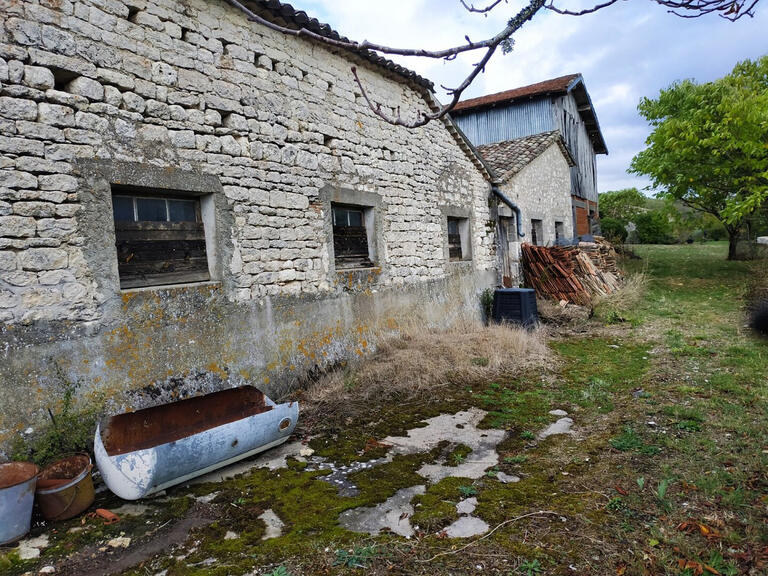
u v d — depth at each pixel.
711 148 11.88
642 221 28.20
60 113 3.60
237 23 4.91
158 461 3.17
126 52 4.00
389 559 2.58
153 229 4.40
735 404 4.74
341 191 6.17
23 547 2.80
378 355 6.51
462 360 6.49
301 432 4.54
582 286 10.81
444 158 8.54
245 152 4.96
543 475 3.54
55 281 3.58
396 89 7.30
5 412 3.31
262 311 5.12
